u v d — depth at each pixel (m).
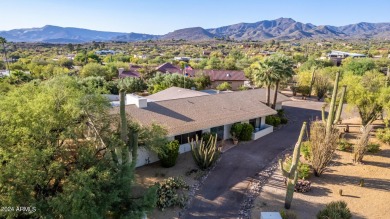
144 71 88.81
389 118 35.69
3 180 13.00
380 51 175.88
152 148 22.77
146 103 30.48
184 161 27.31
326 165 25.16
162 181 23.22
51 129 15.84
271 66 39.88
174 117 29.73
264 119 38.47
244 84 72.44
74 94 17.06
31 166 13.31
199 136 30.69
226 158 28.55
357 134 36.56
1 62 101.88
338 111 30.19
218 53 177.75
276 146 32.41
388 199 21.36
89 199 13.37
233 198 21.28
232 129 33.03
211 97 37.44
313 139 25.44
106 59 136.38
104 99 18.41
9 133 14.36
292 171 19.09
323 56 153.75
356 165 27.34
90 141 18.17
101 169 15.41
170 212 19.31
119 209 15.89
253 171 25.84
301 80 66.00
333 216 17.72
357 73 72.56
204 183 23.39
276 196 21.69
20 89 17.94
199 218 18.81
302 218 18.83
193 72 76.94
